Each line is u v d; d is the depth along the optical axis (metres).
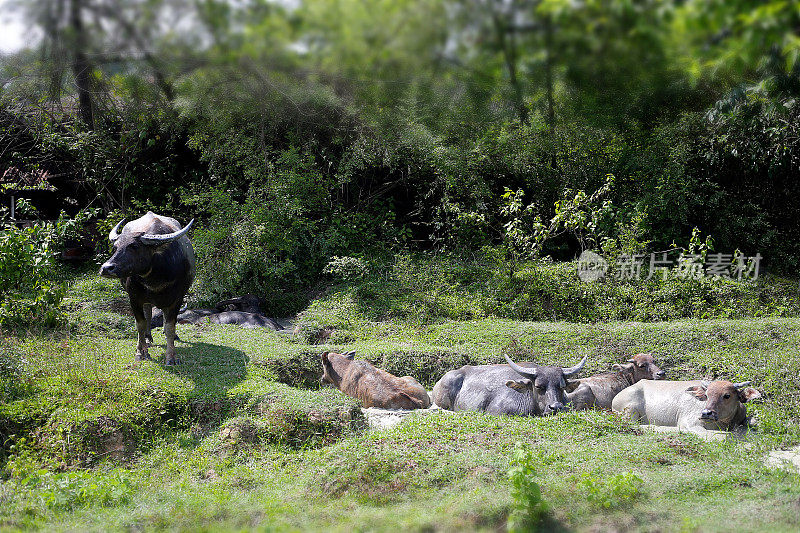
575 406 9.23
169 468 7.33
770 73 7.30
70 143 18.52
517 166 18.34
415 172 19.09
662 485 6.19
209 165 18.83
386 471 6.67
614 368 10.38
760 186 17.95
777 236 17.66
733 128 15.98
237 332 12.52
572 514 5.61
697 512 5.67
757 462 6.81
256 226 16.02
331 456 7.20
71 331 11.77
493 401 9.23
